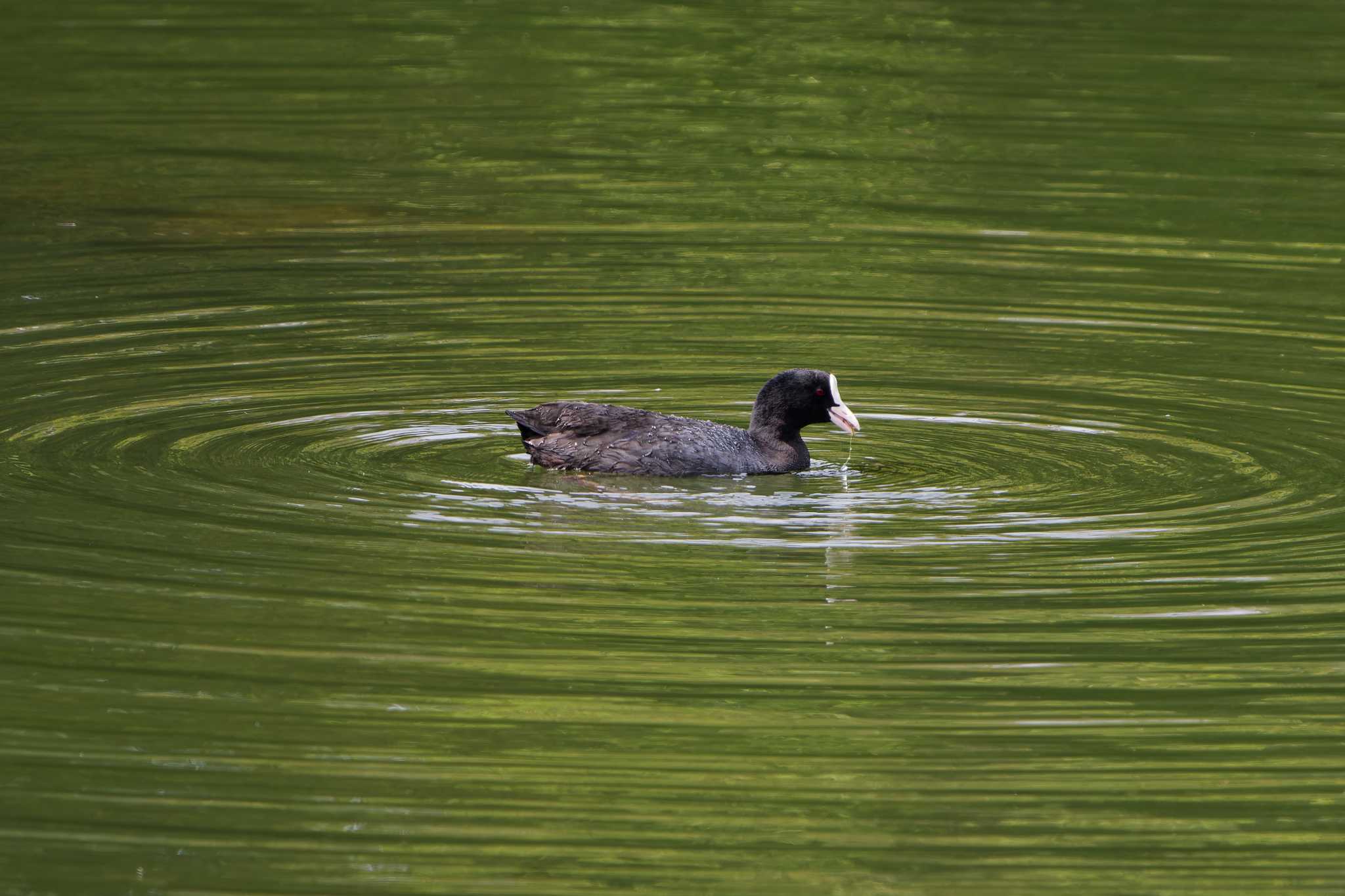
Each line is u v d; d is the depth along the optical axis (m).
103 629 12.60
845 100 31.94
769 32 36.19
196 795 10.65
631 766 11.12
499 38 35.97
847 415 16.50
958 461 16.84
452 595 13.28
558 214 26.47
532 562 13.97
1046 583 13.78
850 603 13.34
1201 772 11.15
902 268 23.88
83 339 20.28
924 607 13.33
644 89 32.81
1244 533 14.84
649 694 11.93
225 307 21.86
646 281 23.31
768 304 22.33
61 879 9.82
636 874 10.01
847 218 26.14
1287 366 19.94
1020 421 18.03
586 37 36.06
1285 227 25.56
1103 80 32.62
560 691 11.94
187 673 12.01
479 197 27.36
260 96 32.25
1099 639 12.82
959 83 32.69
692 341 20.86
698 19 37.41
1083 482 16.16
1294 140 29.34
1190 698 12.01
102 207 26.62
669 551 14.29
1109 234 25.31
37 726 11.35
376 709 11.66
